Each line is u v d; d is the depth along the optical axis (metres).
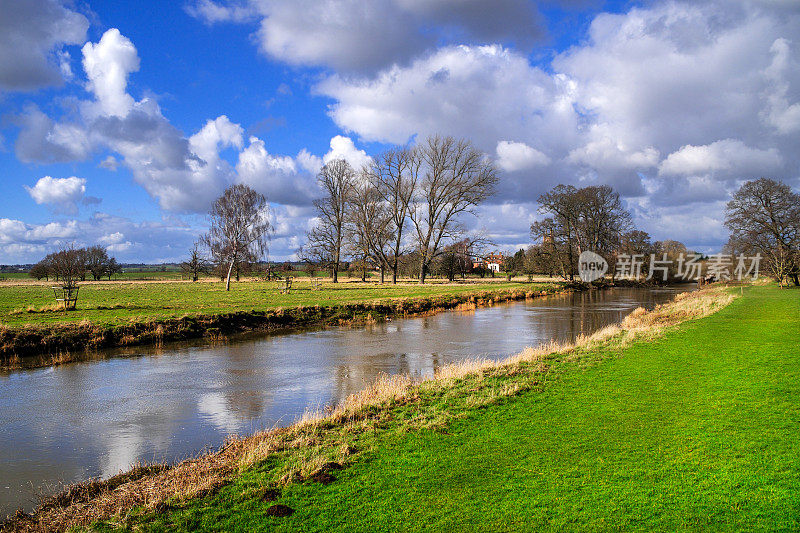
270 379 14.41
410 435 8.05
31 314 24.34
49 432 9.84
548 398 10.02
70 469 7.99
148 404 11.81
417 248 60.22
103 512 5.99
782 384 10.21
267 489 6.26
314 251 63.75
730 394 9.66
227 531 5.28
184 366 16.25
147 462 8.19
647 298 47.16
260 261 50.22
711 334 18.14
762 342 15.92
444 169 57.75
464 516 5.37
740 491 5.61
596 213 69.38
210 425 10.24
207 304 30.66
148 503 6.07
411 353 18.58
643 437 7.50
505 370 12.97
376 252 60.12
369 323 27.89
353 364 16.55
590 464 6.59
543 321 29.11
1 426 10.21
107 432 9.82
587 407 9.25
